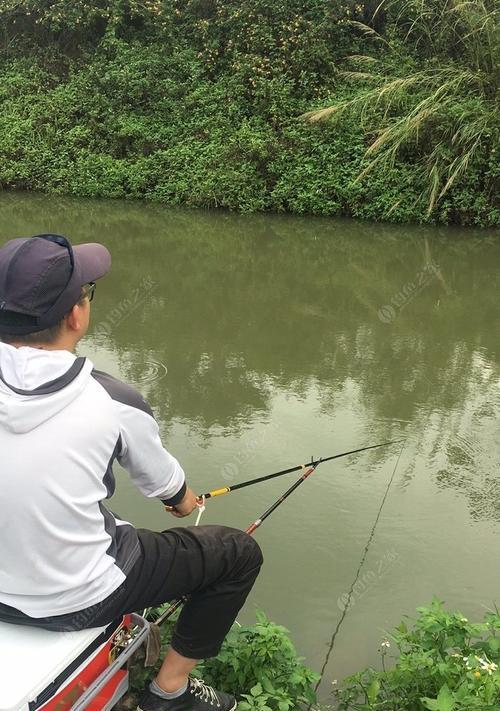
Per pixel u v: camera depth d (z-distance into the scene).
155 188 13.62
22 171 14.49
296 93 13.36
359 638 2.67
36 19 16.09
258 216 12.28
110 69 15.05
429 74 12.34
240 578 1.83
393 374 5.37
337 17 13.47
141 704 1.89
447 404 4.82
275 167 12.51
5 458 1.40
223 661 2.16
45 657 1.48
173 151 13.68
